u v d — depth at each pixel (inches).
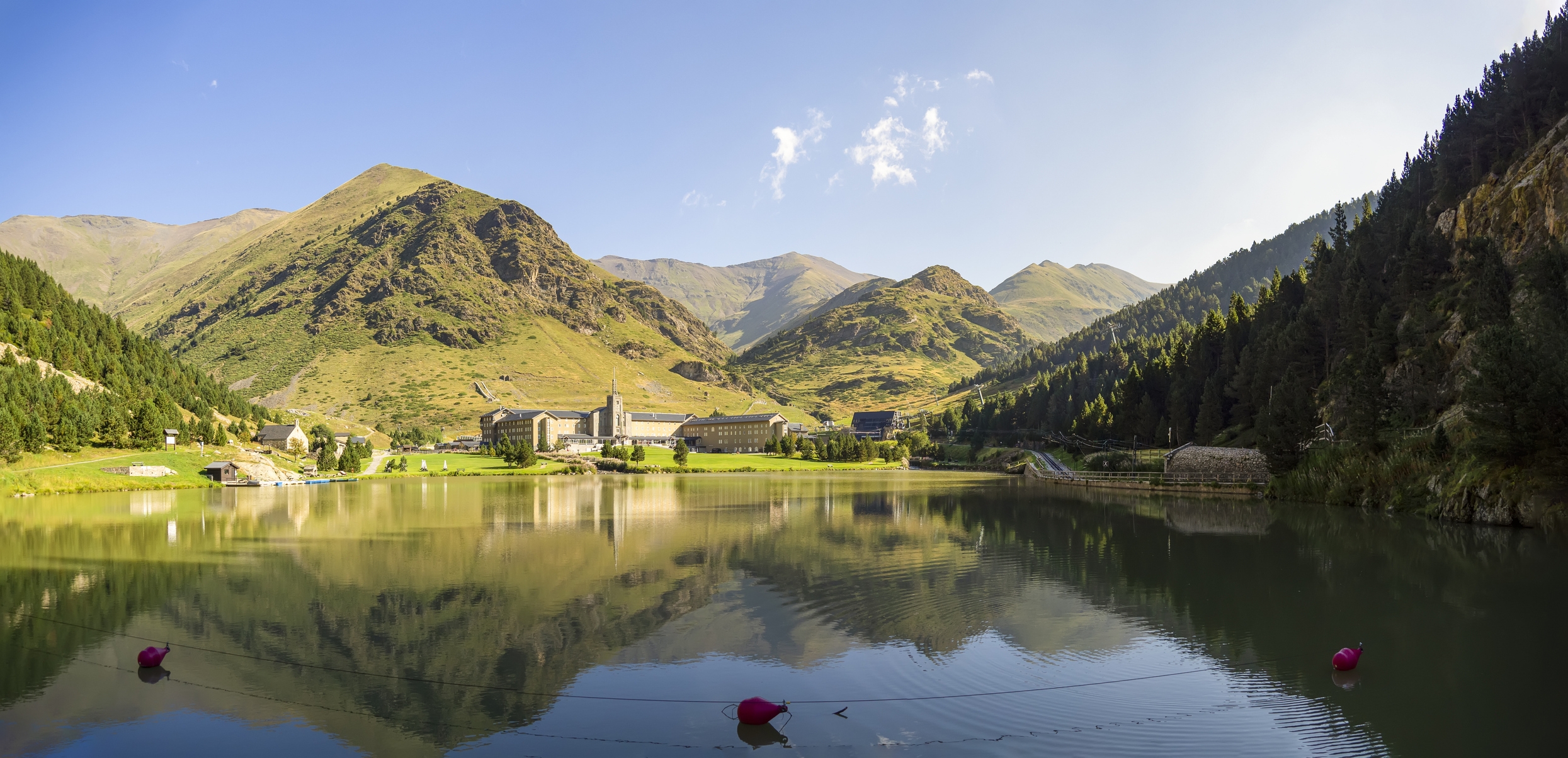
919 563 2295.8
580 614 1699.1
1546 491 2691.9
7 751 1047.6
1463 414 3289.9
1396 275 5167.3
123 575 2146.9
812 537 2864.2
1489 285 3777.1
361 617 1689.2
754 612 1711.4
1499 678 1269.7
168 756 1027.9
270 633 1563.7
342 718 1148.5
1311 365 5329.7
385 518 3599.9
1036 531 3029.0
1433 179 5940.0
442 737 1080.2
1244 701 1187.9
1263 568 2172.7
